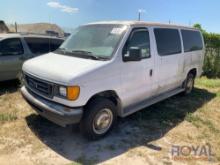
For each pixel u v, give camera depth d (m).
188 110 5.83
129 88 4.43
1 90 6.63
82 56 4.20
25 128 4.43
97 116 3.96
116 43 4.19
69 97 3.52
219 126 5.00
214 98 6.95
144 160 3.65
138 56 4.15
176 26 5.96
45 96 3.87
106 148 3.90
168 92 6.02
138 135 4.41
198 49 7.03
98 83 3.80
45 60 4.30
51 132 4.33
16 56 6.70
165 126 4.84
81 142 4.04
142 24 4.75
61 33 11.22
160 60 5.15
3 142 3.93
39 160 3.51
